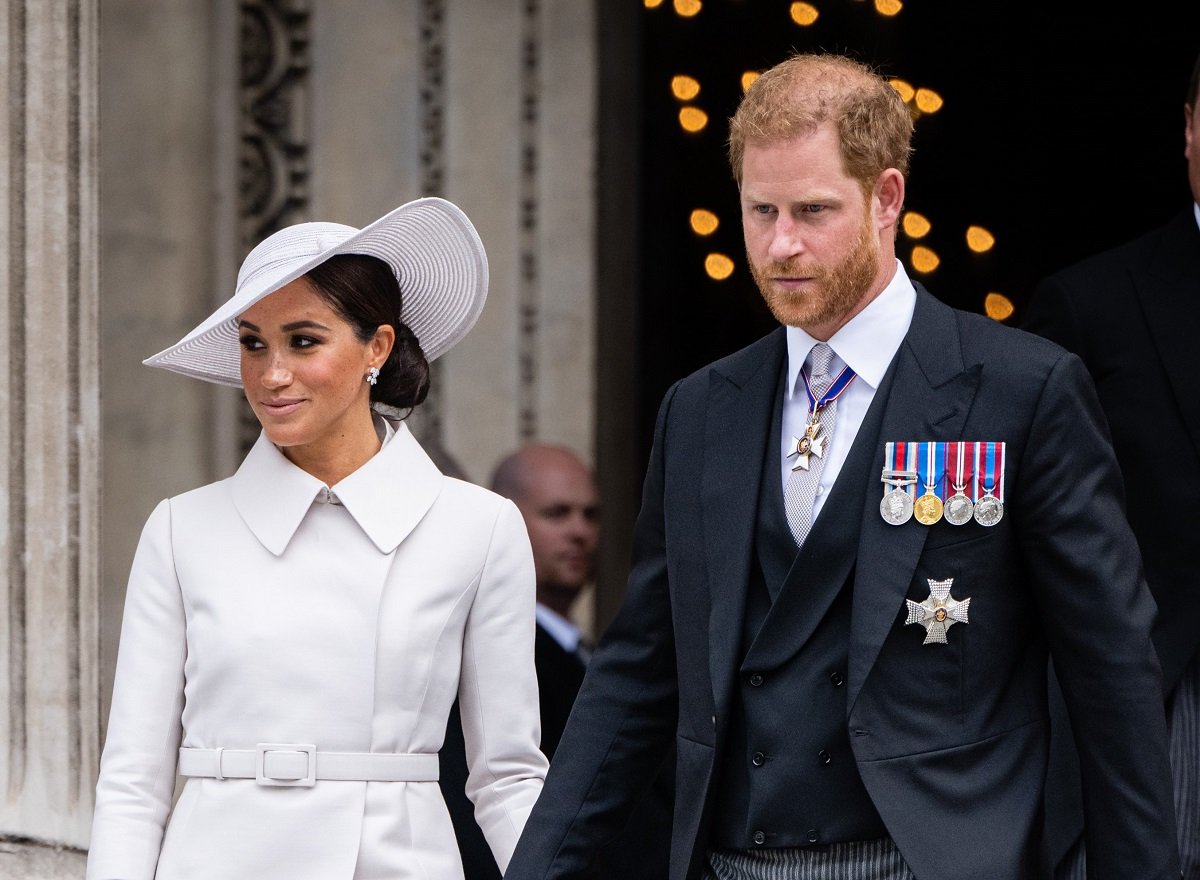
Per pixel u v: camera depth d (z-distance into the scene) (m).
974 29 34.41
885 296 13.07
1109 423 17.31
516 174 27.77
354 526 14.30
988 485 12.59
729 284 33.81
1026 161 34.91
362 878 13.70
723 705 12.97
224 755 13.78
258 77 26.52
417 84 27.25
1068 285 17.83
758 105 12.75
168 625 14.13
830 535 12.77
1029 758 12.70
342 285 14.03
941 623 12.52
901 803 12.35
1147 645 12.50
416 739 14.06
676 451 13.70
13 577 17.48
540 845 13.75
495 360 27.88
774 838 12.77
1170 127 34.88
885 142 12.70
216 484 14.59
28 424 17.58
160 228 25.81
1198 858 16.67
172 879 13.66
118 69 25.66
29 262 17.66
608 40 28.86
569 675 20.11
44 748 17.48
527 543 14.74
